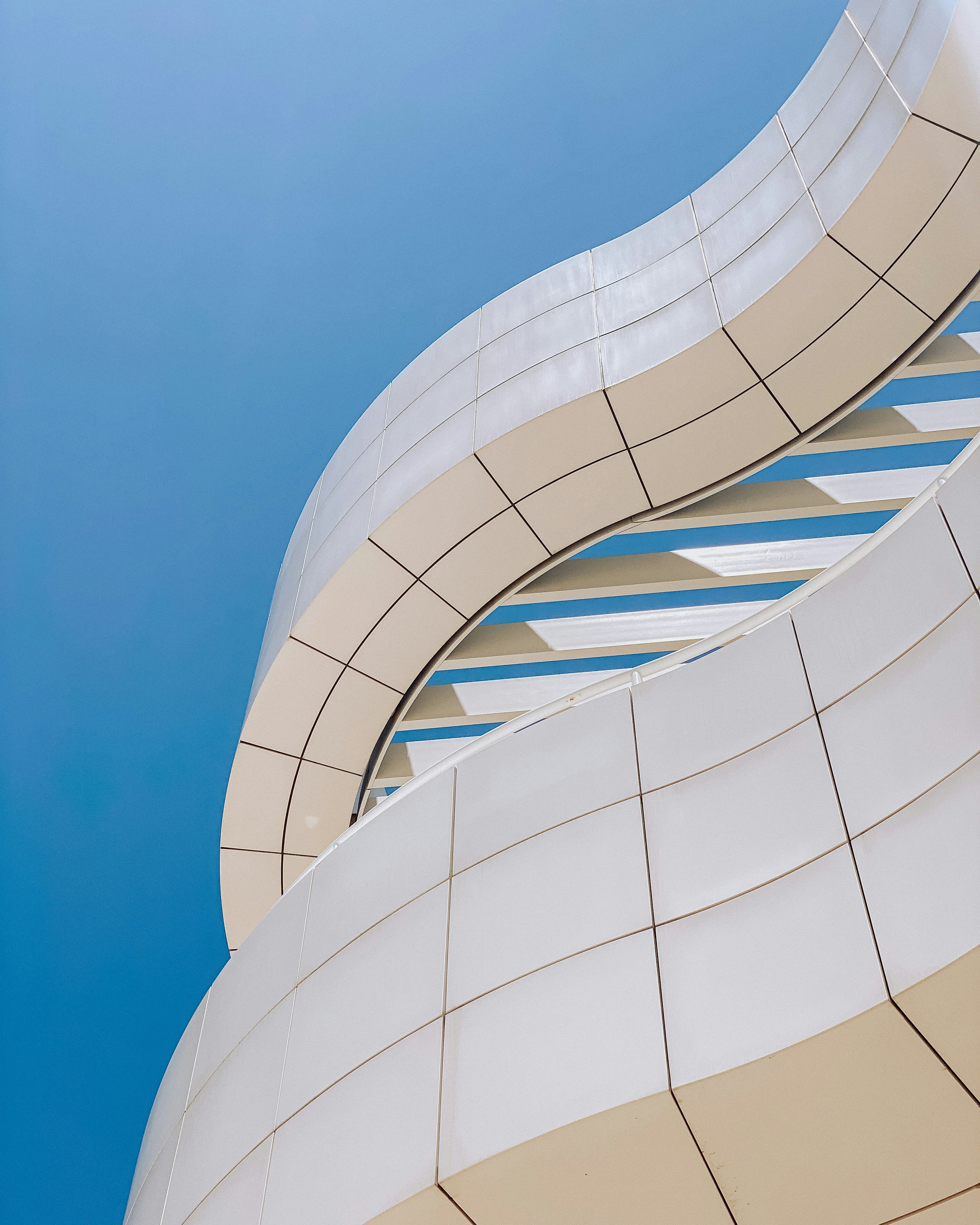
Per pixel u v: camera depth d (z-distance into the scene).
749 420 15.87
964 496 7.84
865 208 14.50
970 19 13.39
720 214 16.86
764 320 15.27
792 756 7.92
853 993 6.54
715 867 7.71
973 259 14.73
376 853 9.86
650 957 7.45
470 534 16.52
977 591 7.46
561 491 16.27
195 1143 9.59
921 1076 6.45
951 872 6.58
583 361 16.31
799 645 8.45
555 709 9.81
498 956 8.09
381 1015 8.45
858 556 8.65
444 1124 7.36
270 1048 9.31
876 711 7.64
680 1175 6.83
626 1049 7.04
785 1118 6.64
